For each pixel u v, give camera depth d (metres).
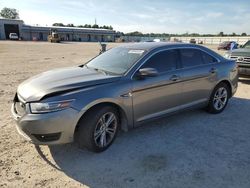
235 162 3.73
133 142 4.32
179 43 5.10
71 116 3.49
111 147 4.14
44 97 3.44
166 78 4.55
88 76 4.09
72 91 3.60
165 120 5.35
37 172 3.43
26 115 3.47
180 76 4.78
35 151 3.98
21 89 3.89
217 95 5.74
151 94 4.36
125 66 4.34
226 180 3.29
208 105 5.67
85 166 3.59
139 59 4.36
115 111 4.04
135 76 4.18
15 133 4.60
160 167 3.58
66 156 3.85
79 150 4.02
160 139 4.46
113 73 4.27
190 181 3.26
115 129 4.11
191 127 5.00
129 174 3.41
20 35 87.06
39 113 3.41
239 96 7.47
